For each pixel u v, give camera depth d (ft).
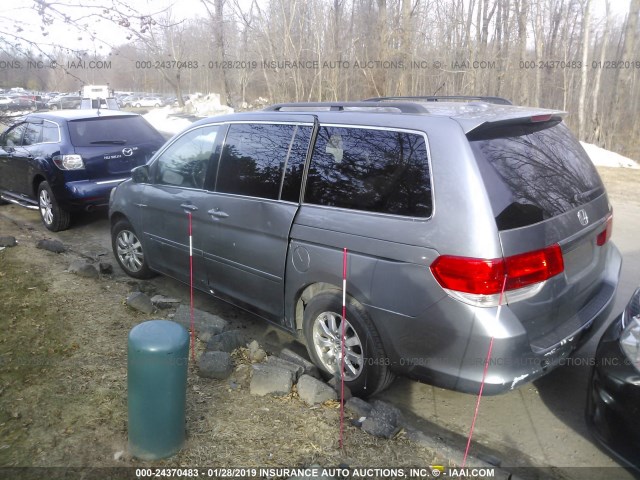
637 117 85.30
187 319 15.10
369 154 11.34
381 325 10.87
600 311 11.54
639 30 91.76
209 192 14.76
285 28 58.29
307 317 12.46
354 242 11.06
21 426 10.41
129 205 18.13
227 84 92.12
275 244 12.77
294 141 12.89
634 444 8.77
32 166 26.12
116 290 18.01
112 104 64.08
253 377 11.78
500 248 9.48
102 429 10.32
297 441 10.19
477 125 10.16
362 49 61.52
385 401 12.40
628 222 28.30
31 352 13.37
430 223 10.07
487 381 9.80
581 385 12.97
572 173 11.80
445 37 69.36
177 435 9.57
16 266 19.86
